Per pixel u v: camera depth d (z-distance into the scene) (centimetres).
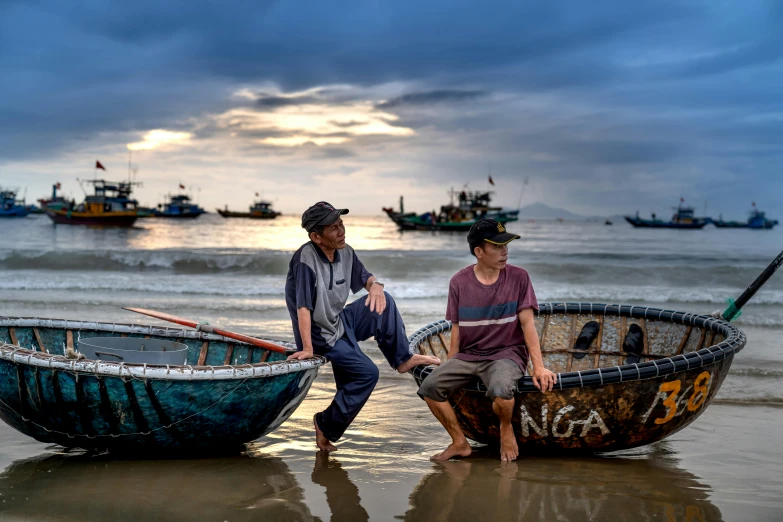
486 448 462
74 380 371
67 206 7775
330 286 429
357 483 388
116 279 1481
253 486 380
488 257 407
